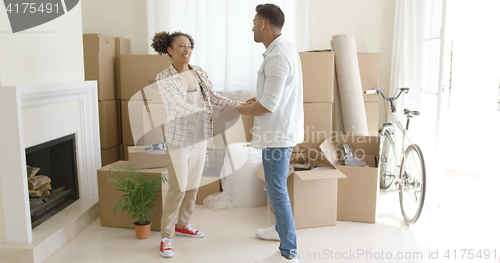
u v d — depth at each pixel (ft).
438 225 8.51
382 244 7.62
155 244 7.73
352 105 10.16
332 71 9.86
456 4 8.95
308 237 7.99
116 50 11.29
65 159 8.84
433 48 9.54
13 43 6.83
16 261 6.71
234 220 8.97
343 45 10.14
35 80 7.42
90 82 9.09
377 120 10.86
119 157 11.61
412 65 10.48
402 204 8.86
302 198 8.30
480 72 8.70
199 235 8.04
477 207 8.86
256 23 6.30
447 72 8.63
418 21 10.23
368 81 10.79
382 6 11.21
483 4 8.50
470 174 9.20
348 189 8.76
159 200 8.18
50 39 7.88
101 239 7.93
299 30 11.05
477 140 8.89
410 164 9.89
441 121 8.59
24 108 7.09
